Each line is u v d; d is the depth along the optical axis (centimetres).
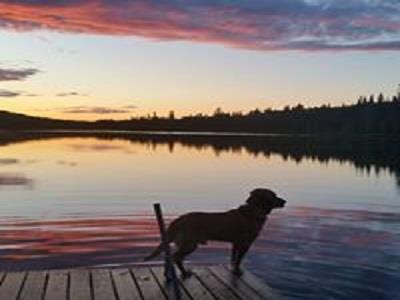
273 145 7125
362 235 1349
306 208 1809
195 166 3459
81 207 1753
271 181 2667
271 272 998
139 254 1140
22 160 3850
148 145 6756
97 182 2508
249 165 3588
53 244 1228
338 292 888
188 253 775
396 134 10475
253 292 709
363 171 3269
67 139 9731
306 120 12438
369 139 10600
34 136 12319
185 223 779
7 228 1405
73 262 1066
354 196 2147
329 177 2905
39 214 1620
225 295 697
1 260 1090
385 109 10738
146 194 2103
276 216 1634
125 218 1572
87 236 1312
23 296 684
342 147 6712
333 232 1375
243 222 787
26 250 1175
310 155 4784
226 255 1107
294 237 1307
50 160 3862
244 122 15988
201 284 741
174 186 2386
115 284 736
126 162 3731
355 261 1078
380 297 869
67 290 709
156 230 1395
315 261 1077
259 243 1230
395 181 2744
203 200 1972
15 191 2144
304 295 877
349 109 11350
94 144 7056
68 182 2494
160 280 755
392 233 1379
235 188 2348
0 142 7750
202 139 10119
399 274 992
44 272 789
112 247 1201
